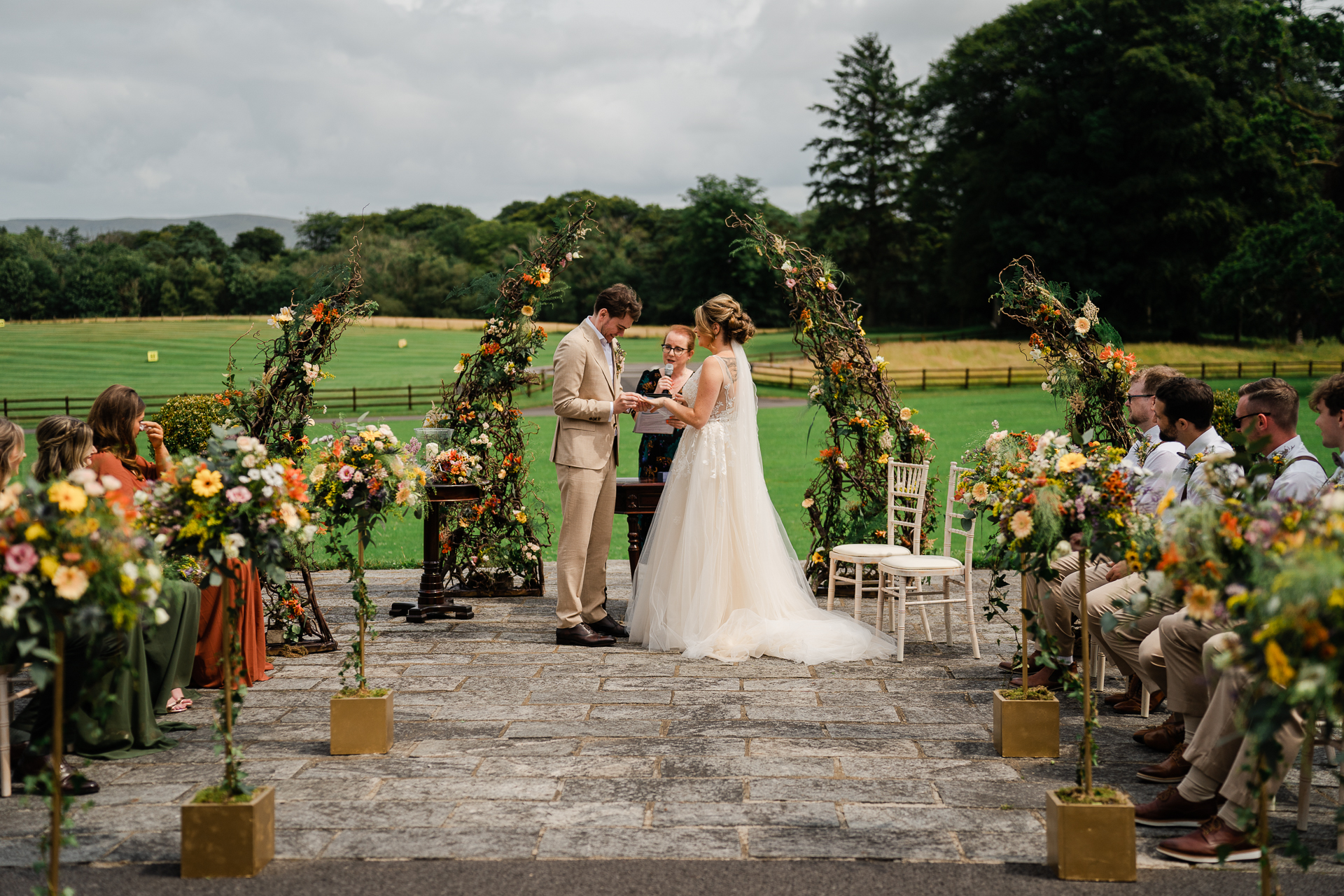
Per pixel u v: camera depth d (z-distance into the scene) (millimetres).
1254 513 2184
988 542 3535
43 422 4043
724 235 62031
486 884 2688
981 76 44625
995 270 43906
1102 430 5570
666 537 5410
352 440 3979
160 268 76000
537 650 5273
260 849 2777
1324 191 33906
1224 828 2850
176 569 4211
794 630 5156
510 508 6711
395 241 77875
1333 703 1906
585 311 71875
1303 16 27281
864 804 3238
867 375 6426
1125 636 4086
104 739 3639
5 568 2277
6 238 73250
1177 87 38406
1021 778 3475
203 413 7555
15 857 2854
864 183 59344
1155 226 39562
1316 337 38438
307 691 4543
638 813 3156
